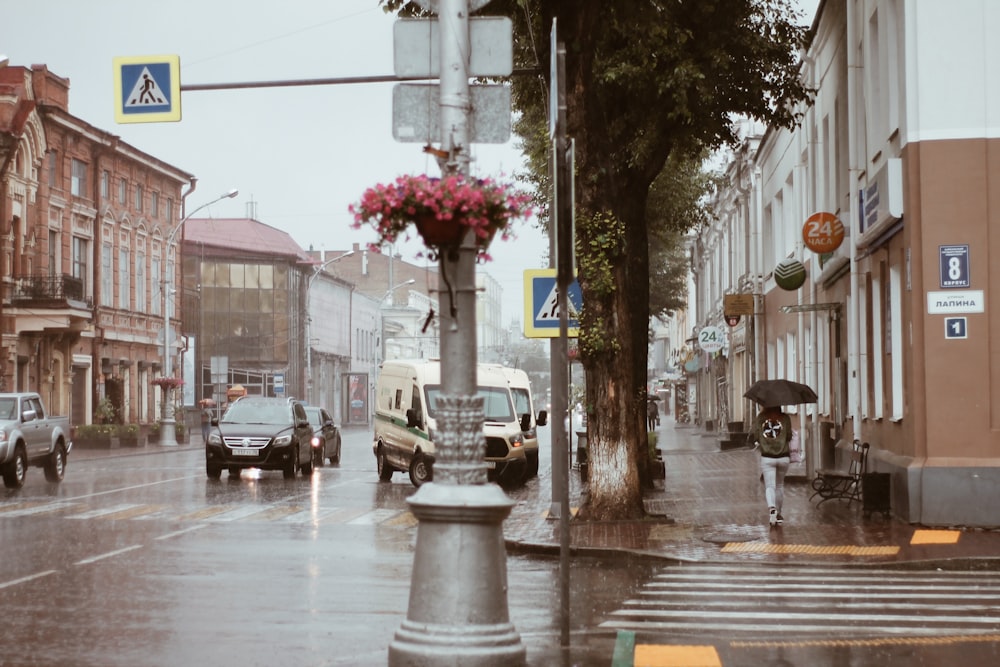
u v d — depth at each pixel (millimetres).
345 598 12156
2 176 48719
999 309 18109
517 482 30141
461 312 8531
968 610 11523
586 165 19047
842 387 27922
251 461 30812
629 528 18312
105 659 9070
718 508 21656
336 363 101000
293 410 32500
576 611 11492
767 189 41656
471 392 8523
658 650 9375
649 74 22812
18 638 9930
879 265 22516
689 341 71562
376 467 38188
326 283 98125
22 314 49219
